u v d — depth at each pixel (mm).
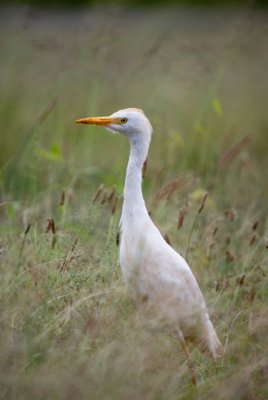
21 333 8289
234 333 9297
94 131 15375
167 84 18219
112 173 14156
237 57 20641
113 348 7953
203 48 19109
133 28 22656
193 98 18547
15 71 18812
